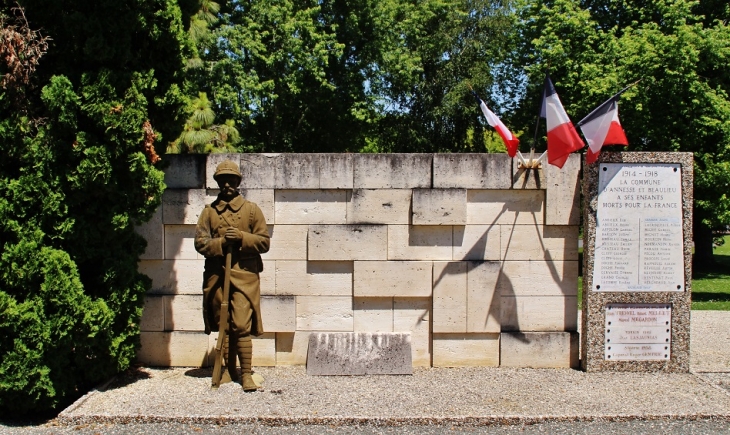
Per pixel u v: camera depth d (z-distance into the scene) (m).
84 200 6.24
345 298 7.58
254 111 25.31
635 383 6.87
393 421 5.73
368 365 7.23
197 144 14.69
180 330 7.58
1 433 5.61
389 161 7.52
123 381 6.93
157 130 6.87
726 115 17.34
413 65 28.56
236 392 6.50
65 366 6.33
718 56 17.59
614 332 7.33
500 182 7.50
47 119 6.00
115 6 6.09
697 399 6.32
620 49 18.14
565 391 6.56
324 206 7.55
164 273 7.59
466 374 7.22
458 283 7.53
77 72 6.23
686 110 17.72
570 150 6.81
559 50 18.41
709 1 20.58
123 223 6.37
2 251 5.88
